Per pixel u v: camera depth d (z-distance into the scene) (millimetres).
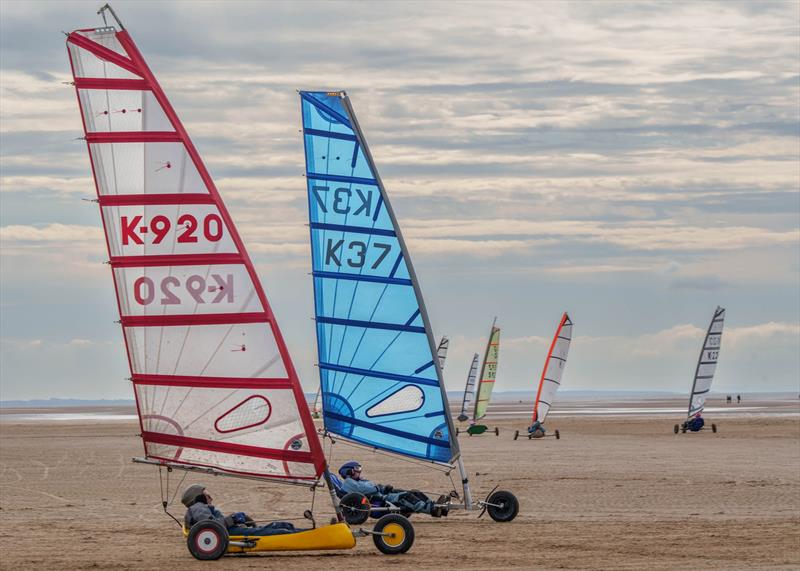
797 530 23984
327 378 27328
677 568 18703
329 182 27484
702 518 26688
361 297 27219
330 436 27188
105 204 20609
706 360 76375
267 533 20688
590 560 19719
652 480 37062
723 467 42562
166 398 20797
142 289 20672
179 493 34719
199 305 20703
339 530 20531
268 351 20734
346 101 27359
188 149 20625
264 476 20844
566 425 90000
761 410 137875
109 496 34000
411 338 26875
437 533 24000
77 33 20547
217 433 20828
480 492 33906
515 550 21156
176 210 20625
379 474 40688
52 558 20531
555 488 34719
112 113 20547
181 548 21906
